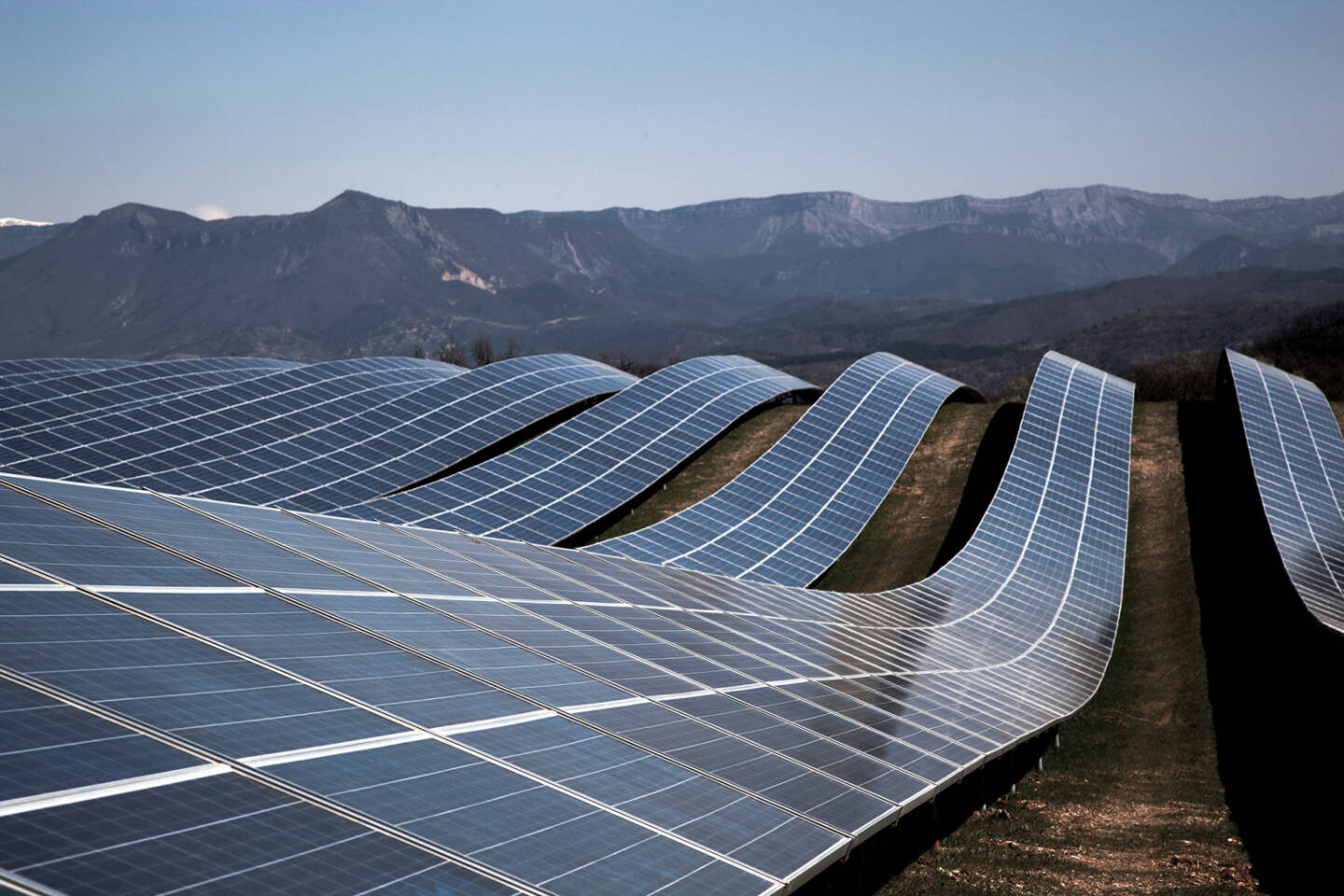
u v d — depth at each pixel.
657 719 21.17
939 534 66.06
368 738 16.03
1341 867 26.02
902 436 77.88
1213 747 39.66
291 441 65.75
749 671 27.30
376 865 12.88
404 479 63.06
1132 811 32.53
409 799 14.73
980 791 32.59
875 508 67.62
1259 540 60.00
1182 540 64.56
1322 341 158.38
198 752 13.91
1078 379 85.50
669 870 15.05
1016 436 73.50
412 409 74.50
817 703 26.41
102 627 16.31
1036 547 60.44
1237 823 30.53
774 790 19.39
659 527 57.88
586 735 19.06
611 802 16.67
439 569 27.12
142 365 82.31
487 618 24.16
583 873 14.28
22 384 70.44
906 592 51.56
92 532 19.98
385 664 19.12
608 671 23.16
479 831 14.51
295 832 12.99
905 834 28.53
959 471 74.31
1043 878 25.67
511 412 76.81
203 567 20.42
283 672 17.22
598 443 71.06
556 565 33.34
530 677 21.09
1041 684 42.19
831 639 35.88
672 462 71.12
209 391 72.31
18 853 10.73
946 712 30.28
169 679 15.55
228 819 12.73
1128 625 55.75
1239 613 54.53
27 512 19.69
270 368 92.88
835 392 82.00
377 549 27.08
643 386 82.50
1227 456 74.56
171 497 24.67
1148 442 78.38
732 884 15.20
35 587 16.66
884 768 22.75
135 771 12.98
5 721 12.91
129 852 11.47
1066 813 32.28
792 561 57.88
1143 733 42.28
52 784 12.09
